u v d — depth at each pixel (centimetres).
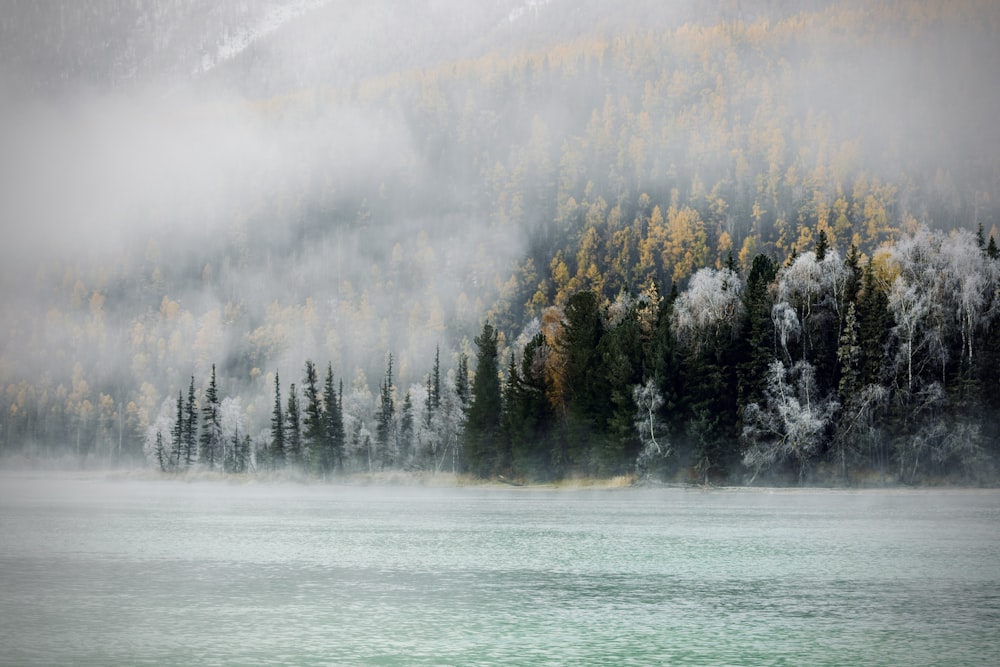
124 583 4969
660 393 11531
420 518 8794
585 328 13062
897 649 3462
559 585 4859
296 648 3512
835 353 11456
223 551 6284
